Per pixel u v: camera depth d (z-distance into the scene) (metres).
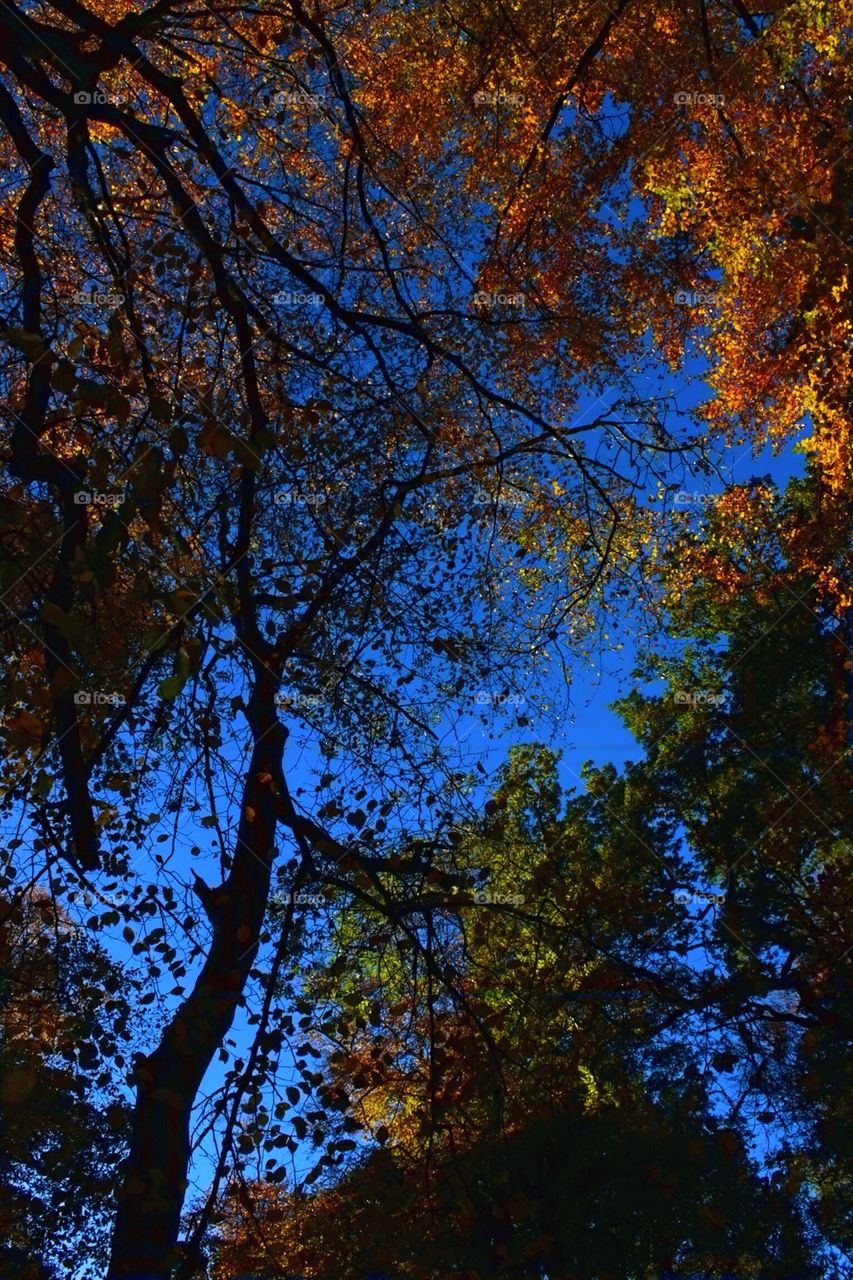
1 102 6.56
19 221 6.70
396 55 13.08
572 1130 13.91
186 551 6.79
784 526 16.16
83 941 8.58
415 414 9.79
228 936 8.30
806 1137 14.12
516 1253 9.88
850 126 12.86
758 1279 14.78
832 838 16.14
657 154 13.83
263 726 8.77
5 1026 8.59
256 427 8.05
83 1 11.62
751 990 10.96
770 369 14.93
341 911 10.00
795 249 13.20
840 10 12.59
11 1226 9.34
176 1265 7.48
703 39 12.86
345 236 9.52
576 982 11.33
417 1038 9.32
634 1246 14.74
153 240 9.14
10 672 7.30
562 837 15.56
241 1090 7.71
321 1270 10.62
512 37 12.64
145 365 7.68
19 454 5.86
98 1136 9.37
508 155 14.08
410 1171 10.04
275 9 10.34
